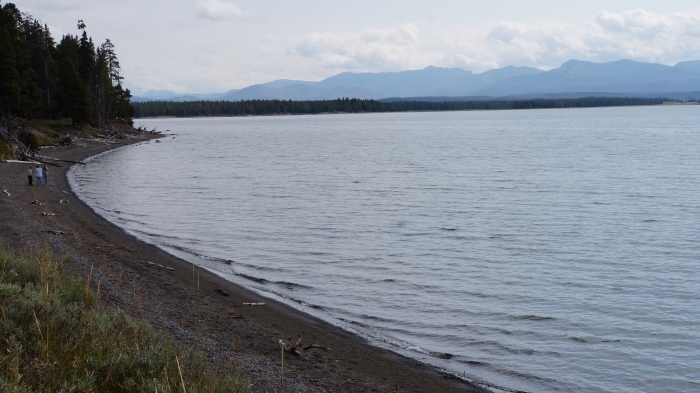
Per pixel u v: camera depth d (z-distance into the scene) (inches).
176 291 677.3
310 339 557.6
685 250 1002.7
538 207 1481.3
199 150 3641.7
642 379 499.8
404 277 821.2
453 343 575.2
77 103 3649.1
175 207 1440.7
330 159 3024.1
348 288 762.2
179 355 356.8
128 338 350.6
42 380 260.4
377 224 1237.1
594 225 1234.0
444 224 1244.5
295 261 904.9
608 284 796.6
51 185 1654.8
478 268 878.4
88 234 997.2
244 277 797.9
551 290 766.5
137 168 2468.0
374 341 570.9
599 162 2689.5
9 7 3811.5
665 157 2866.6
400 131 6373.0
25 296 367.2
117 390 281.9
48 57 3966.5
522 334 602.9
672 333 608.4
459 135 5344.5
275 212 1384.1
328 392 419.8
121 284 658.8
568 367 521.3
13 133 2443.4
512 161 2819.9
